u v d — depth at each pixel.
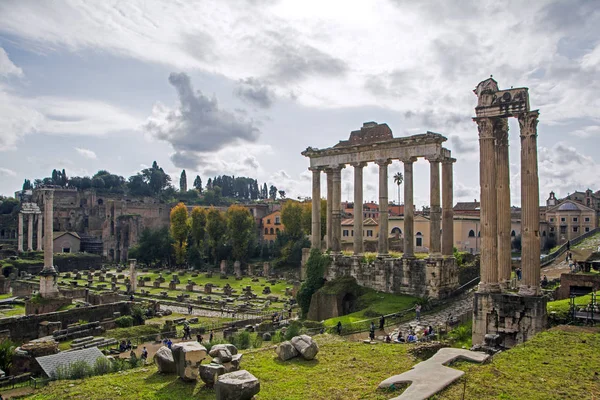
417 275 52.72
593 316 30.58
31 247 155.25
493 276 32.50
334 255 60.72
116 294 77.00
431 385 16.25
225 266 121.50
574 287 40.81
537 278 31.08
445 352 20.39
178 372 18.69
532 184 31.41
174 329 54.94
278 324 49.62
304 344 20.97
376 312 46.88
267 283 102.00
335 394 16.50
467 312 42.25
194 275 118.00
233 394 15.27
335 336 26.80
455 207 123.50
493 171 33.09
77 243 171.75
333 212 62.38
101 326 54.91
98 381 18.55
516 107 32.06
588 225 110.19
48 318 52.97
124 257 170.25
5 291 99.31
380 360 20.83
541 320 29.98
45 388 18.27
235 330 49.56
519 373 17.86
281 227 153.88
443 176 54.25
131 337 50.97
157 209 190.00
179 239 141.00
